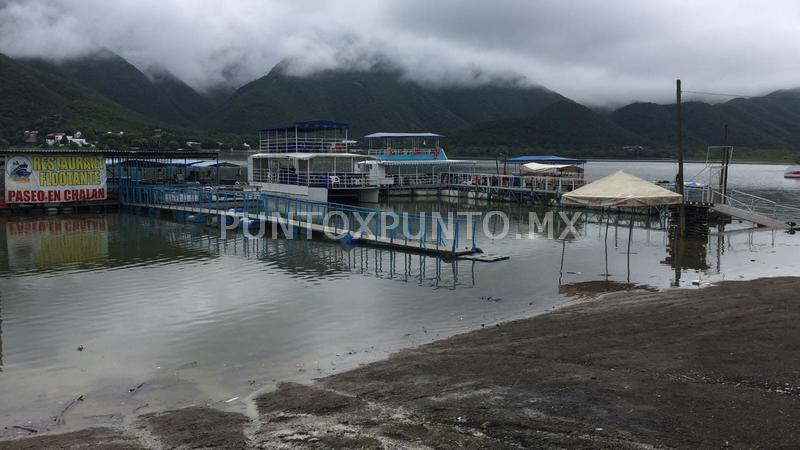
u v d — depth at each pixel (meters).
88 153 44.97
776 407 9.39
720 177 40.88
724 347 12.45
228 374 12.92
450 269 24.44
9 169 41.84
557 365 11.97
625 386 10.55
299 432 9.36
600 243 31.02
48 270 24.52
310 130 54.88
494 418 9.52
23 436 9.99
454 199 57.06
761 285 18.94
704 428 8.79
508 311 18.00
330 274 23.62
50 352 14.56
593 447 8.41
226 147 178.00
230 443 9.09
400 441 8.84
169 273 23.91
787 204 52.25
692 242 30.91
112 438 9.58
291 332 16.05
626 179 28.59
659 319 15.05
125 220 41.19
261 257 27.39
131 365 13.62
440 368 12.24
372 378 11.88
